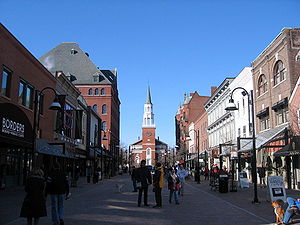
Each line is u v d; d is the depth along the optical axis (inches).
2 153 920.3
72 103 1626.5
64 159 1488.7
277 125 1115.9
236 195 789.2
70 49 3348.9
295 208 390.0
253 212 502.0
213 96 2012.8
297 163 965.8
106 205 587.5
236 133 1593.3
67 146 1376.7
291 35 1040.8
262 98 1251.8
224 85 1754.4
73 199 702.5
